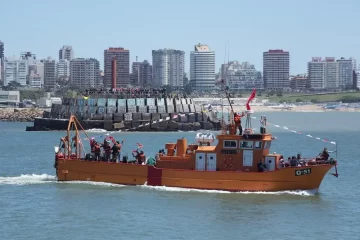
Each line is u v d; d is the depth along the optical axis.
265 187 79.12
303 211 72.06
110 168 84.56
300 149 148.12
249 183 79.25
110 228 65.00
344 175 100.06
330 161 79.88
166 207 72.94
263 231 64.19
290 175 78.88
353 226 66.50
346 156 131.50
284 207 73.56
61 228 65.06
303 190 79.75
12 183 87.69
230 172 79.44
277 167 79.81
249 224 66.56
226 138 80.12
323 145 160.88
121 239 61.44
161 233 63.28
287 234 63.38
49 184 86.19
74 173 86.62
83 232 63.69
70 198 77.56
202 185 80.44
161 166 82.75
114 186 83.81
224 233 63.44
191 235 62.72
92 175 85.62
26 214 70.50
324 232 64.19
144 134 192.25
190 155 81.81
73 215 69.94
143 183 82.94
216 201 75.62
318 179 79.38
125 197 77.62
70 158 87.69
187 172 80.81
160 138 173.88
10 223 67.00
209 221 67.56
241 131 80.94
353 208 74.00
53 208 72.94
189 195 78.50
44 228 65.12
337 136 198.88
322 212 71.88
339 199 78.88
